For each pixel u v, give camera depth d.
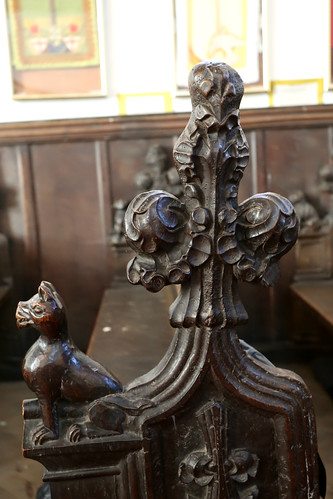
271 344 3.19
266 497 1.03
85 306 3.20
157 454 1.00
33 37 3.03
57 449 0.98
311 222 3.03
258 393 0.99
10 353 3.20
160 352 1.87
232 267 0.95
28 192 3.08
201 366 0.96
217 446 0.99
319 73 3.13
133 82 3.15
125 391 1.01
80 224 3.13
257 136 3.02
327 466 2.19
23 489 2.13
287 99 3.15
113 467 1.03
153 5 3.08
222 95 0.88
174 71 3.10
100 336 2.10
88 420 1.01
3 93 3.10
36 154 3.06
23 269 3.15
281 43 3.10
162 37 3.12
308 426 1.01
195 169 0.91
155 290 0.93
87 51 3.06
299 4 3.07
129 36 3.11
